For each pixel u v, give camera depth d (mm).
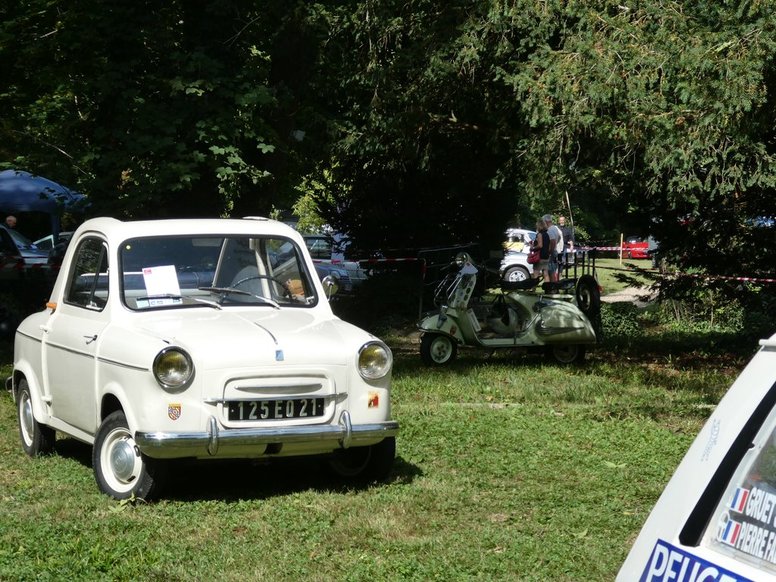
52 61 19391
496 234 22750
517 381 13664
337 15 17703
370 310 22156
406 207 22438
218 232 8539
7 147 20766
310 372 7379
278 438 7223
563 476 8273
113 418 7508
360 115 18594
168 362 7082
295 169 22922
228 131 16750
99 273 8312
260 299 8391
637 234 16828
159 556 6156
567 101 12773
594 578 5828
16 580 5789
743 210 15930
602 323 21078
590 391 12820
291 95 18422
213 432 7090
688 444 9492
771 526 2443
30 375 8984
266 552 6273
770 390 2551
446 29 15531
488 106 16297
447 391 12836
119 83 16906
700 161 12328
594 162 14648
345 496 7582
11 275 19484
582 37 13188
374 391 7621
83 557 6160
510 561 6098
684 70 12023
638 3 13086
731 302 17203
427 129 17703
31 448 9078
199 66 16828
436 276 22344
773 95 12039
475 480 8094
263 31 18734
